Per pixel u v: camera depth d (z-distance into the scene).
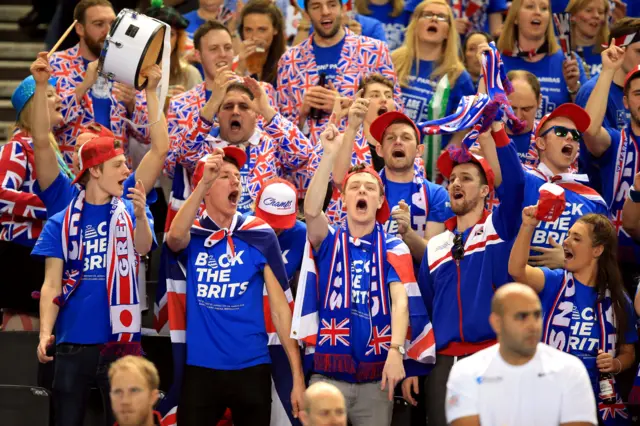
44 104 18.11
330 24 21.98
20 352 18.56
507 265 16.69
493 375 12.99
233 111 19.62
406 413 17.62
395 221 18.62
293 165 20.36
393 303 16.67
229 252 16.88
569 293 17.33
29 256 18.91
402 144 18.73
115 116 20.95
